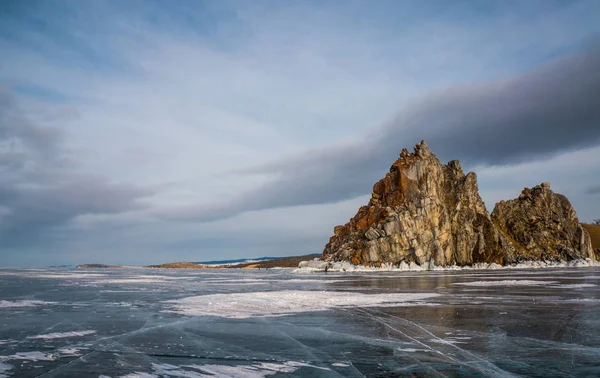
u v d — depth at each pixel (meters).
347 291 45.22
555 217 157.25
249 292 44.97
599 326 22.66
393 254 127.19
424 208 132.88
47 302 36.59
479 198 147.62
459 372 14.20
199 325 23.67
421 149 146.12
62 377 13.91
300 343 18.83
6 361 15.98
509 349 17.44
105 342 19.30
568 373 14.03
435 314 27.34
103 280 77.56
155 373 14.27
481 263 136.62
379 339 19.58
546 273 91.31
